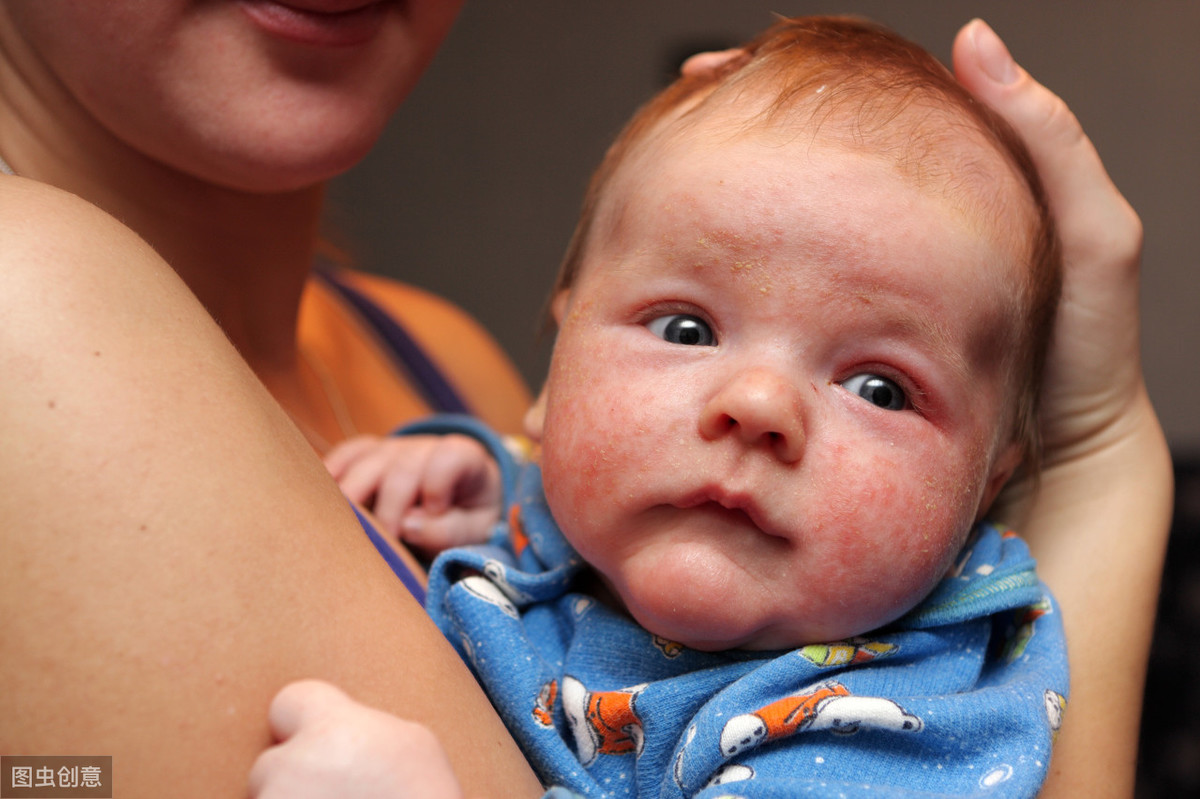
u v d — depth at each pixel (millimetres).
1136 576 961
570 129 3137
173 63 799
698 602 742
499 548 971
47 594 509
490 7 3145
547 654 852
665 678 817
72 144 896
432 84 3156
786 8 3045
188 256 974
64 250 589
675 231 809
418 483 1013
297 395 1141
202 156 843
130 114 824
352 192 3148
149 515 532
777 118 845
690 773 728
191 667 520
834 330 772
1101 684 914
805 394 766
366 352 1424
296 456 645
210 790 511
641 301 813
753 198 789
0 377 533
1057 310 954
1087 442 1000
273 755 513
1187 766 1943
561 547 910
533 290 3156
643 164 882
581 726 792
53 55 805
